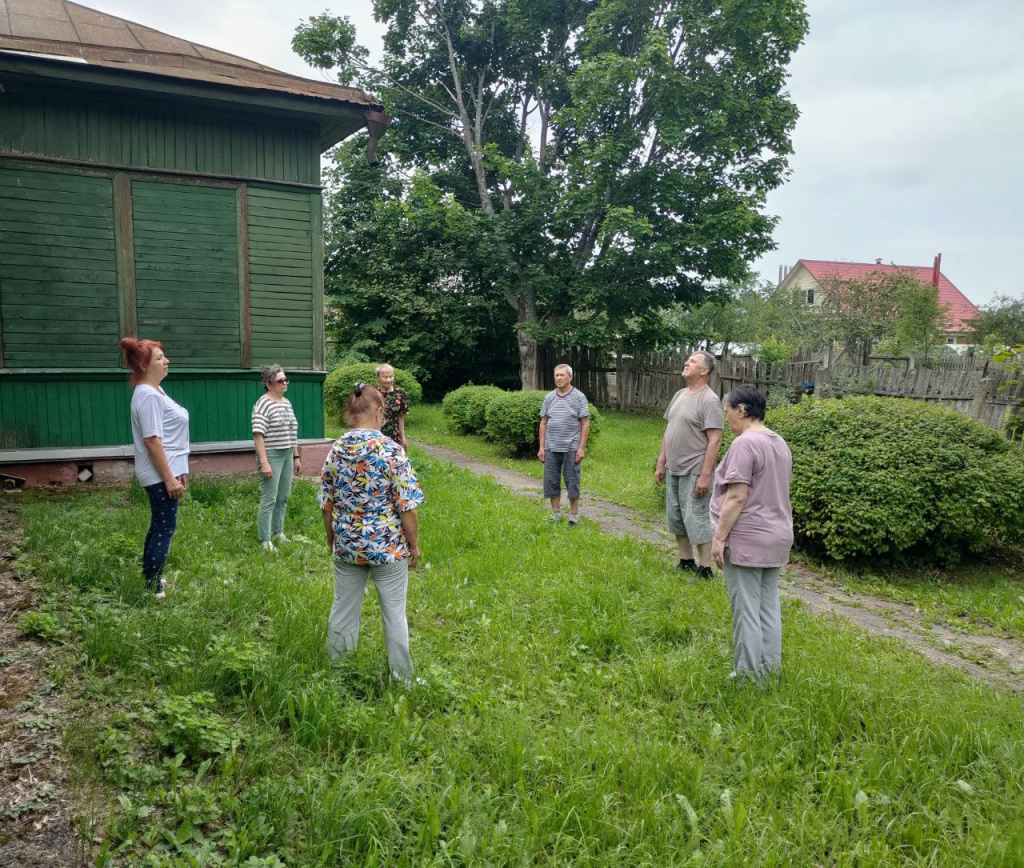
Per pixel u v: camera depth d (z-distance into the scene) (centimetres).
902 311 3005
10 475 725
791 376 1485
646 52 1730
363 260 2334
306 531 635
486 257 2186
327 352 2427
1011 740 313
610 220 1808
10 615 382
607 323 2023
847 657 413
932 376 1059
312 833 235
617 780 278
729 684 360
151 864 216
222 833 234
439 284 2434
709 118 1802
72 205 747
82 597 411
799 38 1917
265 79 802
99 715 293
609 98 1812
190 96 752
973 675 427
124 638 350
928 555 649
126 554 487
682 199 1956
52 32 773
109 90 732
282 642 374
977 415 952
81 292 757
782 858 236
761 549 355
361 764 276
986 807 269
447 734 304
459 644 413
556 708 341
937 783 283
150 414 416
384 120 845
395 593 342
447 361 2439
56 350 750
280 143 848
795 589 597
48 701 303
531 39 2112
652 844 243
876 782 284
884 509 610
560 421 741
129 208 772
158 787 251
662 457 600
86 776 253
